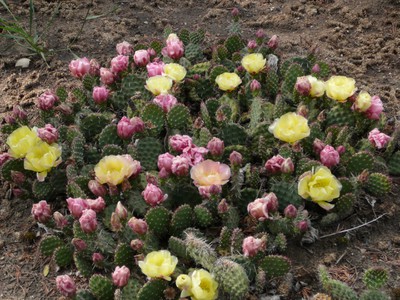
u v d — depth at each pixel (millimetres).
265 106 1100
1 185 1058
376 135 1021
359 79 1236
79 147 1016
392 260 934
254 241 850
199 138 1043
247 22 1392
